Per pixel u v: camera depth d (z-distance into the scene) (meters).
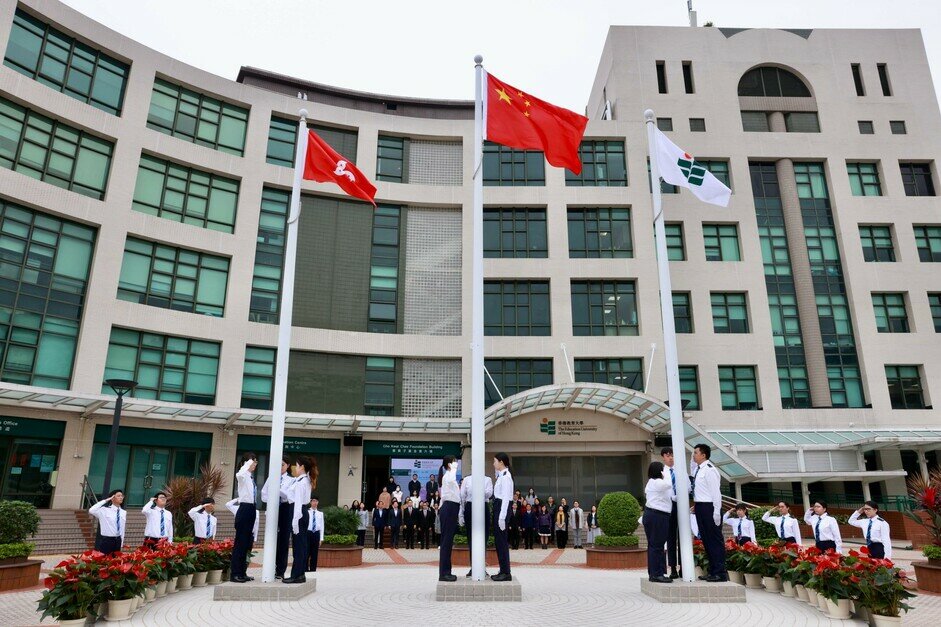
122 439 23.92
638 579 12.97
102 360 24.03
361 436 27.31
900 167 35.19
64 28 25.25
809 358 32.09
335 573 14.28
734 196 33.75
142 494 24.17
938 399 31.58
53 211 23.83
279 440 10.61
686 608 8.91
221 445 25.75
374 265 30.30
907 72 36.28
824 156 34.62
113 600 8.14
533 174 32.34
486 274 30.66
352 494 26.77
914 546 22.81
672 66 35.81
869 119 35.38
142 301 25.78
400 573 14.27
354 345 28.61
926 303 32.72
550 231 31.33
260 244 28.81
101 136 25.77
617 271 30.97
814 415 30.94
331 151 13.15
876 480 29.11
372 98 32.94
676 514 11.00
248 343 27.20
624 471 28.94
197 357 26.55
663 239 11.62
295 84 32.03
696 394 31.05
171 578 10.27
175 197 27.41
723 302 32.56
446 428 27.19
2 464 21.67
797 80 36.41
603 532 17.44
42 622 8.98
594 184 32.56
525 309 30.62
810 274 33.12
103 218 25.02
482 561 10.00
